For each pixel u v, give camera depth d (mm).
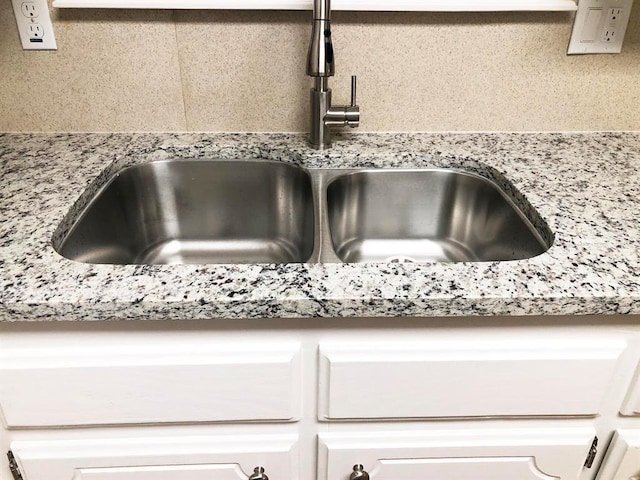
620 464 862
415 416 802
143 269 722
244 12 1099
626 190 977
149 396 759
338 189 1119
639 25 1135
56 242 826
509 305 684
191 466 837
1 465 837
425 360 747
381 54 1153
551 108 1227
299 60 1153
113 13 1090
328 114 1103
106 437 810
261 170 1172
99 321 705
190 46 1130
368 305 677
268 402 773
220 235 1226
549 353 755
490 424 827
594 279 711
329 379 760
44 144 1161
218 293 674
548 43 1151
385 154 1128
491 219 1096
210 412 780
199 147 1152
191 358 735
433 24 1122
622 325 748
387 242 1198
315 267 735
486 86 1196
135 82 1167
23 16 1084
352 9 1074
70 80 1159
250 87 1181
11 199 910
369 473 858
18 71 1144
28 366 725
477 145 1188
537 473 871
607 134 1243
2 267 716
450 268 736
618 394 808
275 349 739
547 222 857
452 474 867
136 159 1133
